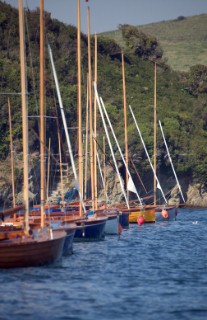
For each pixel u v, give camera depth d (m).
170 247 158.12
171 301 95.00
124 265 125.25
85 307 90.62
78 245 154.75
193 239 179.25
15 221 145.75
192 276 114.25
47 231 122.00
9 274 108.88
